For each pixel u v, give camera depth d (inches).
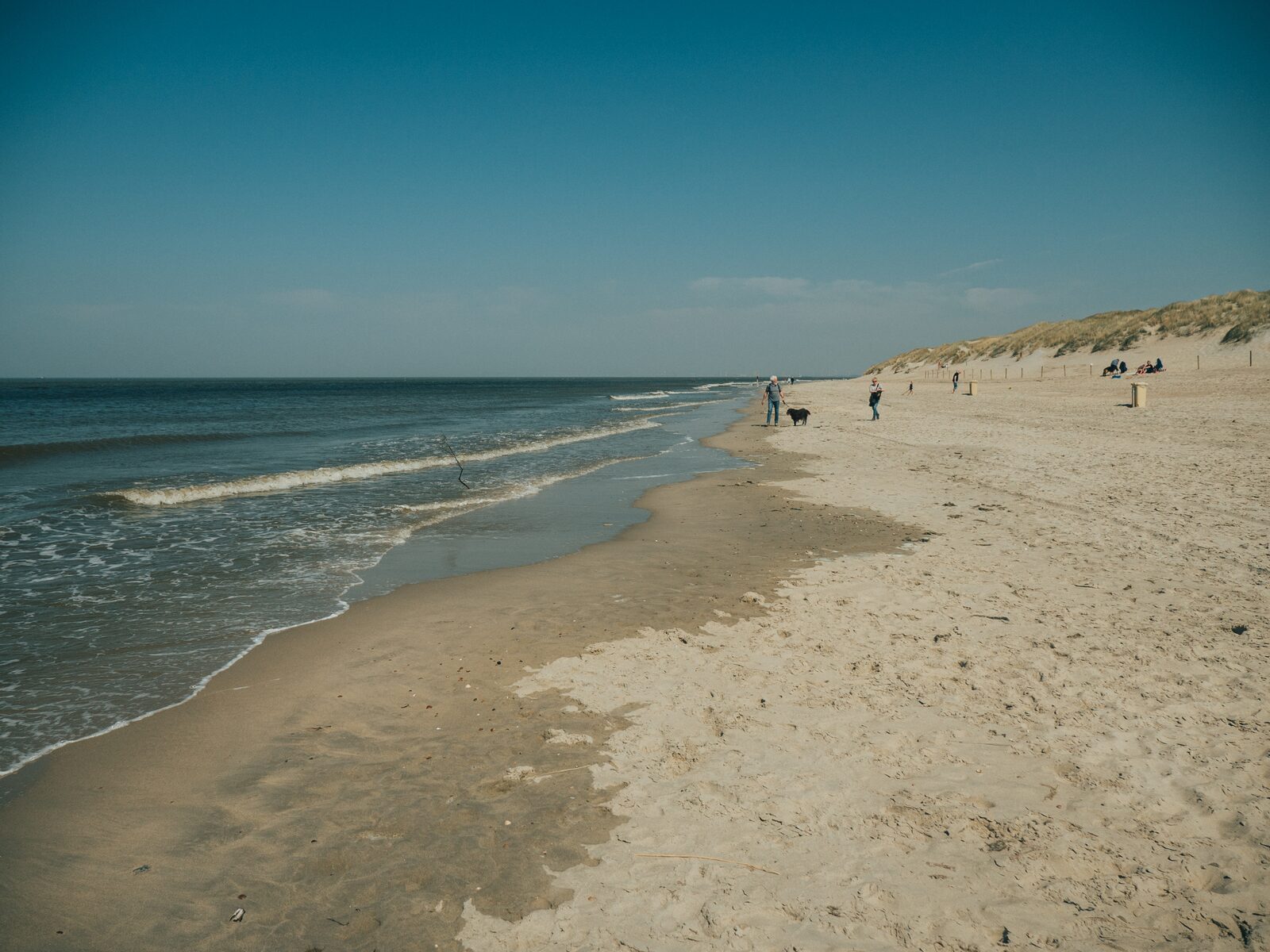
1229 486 486.3
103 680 227.3
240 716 202.2
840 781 163.8
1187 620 256.2
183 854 142.3
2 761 177.9
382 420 1658.5
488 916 125.0
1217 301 2271.2
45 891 131.1
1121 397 1392.7
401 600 311.1
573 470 745.6
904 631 256.2
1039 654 230.5
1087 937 117.6
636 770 170.6
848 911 124.3
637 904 127.0
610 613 287.3
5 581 340.8
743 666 229.9
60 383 7022.6
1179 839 141.2
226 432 1227.2
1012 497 494.3
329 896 130.6
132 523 478.9
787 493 565.9
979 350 3489.2
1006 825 146.1
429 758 178.4
